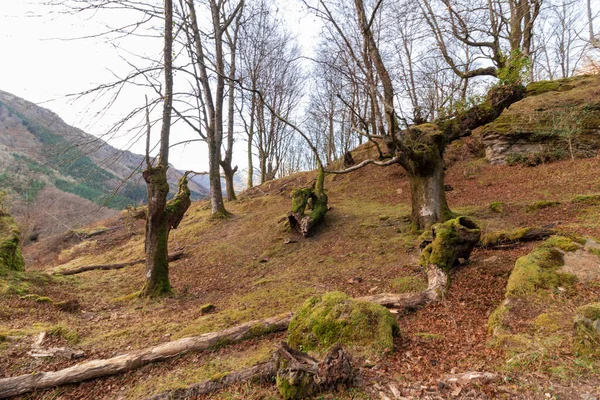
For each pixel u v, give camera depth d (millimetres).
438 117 9297
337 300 4371
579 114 13570
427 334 4105
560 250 4758
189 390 3383
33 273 8703
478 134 17906
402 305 5008
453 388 2773
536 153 13734
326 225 11711
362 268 7742
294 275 8133
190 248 12477
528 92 18203
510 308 3994
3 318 5609
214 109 15125
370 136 8234
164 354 4230
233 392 3244
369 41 8461
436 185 8898
